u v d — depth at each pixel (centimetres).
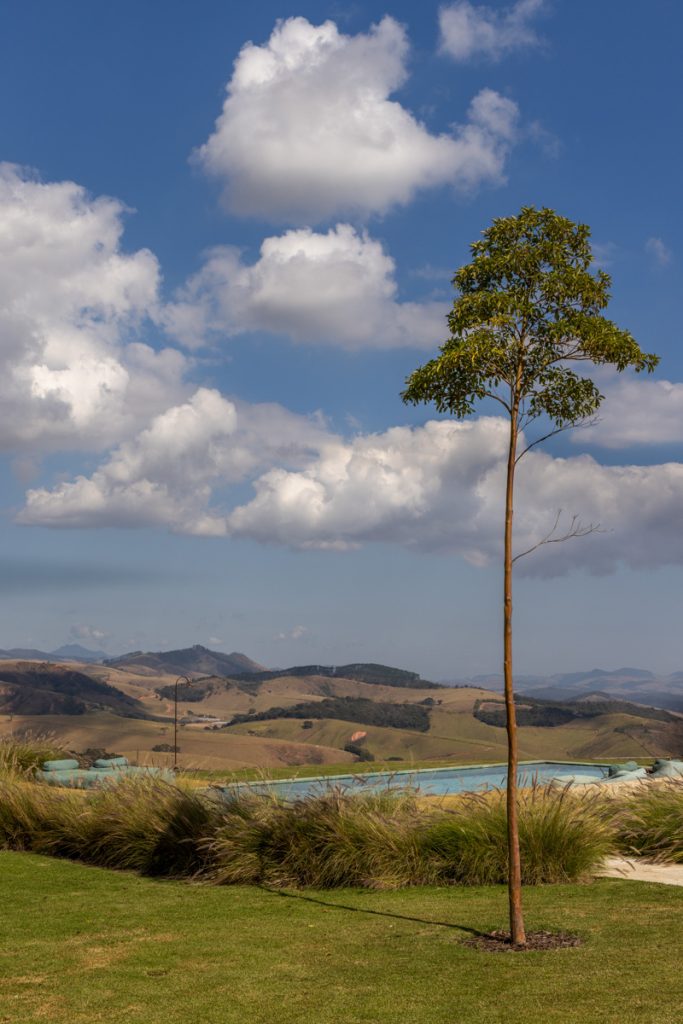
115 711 19600
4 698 18550
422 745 15475
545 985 515
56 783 1345
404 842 901
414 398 749
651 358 715
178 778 1329
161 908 786
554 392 736
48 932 695
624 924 660
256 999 516
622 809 1023
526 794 978
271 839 932
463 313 722
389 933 676
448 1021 461
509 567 679
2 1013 496
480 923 693
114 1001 516
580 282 701
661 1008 457
